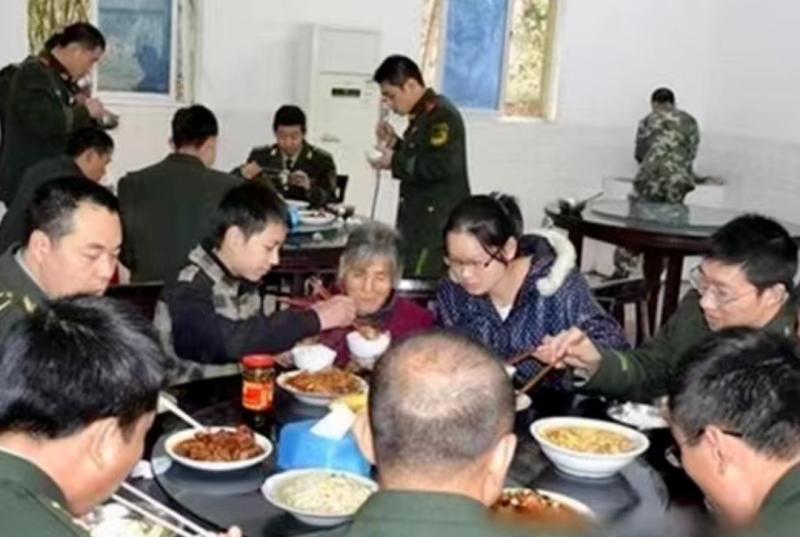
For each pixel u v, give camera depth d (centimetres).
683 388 132
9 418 110
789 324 219
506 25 710
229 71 604
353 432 171
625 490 190
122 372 114
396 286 280
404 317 270
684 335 245
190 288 244
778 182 711
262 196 246
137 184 353
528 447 209
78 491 115
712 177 754
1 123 482
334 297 269
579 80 734
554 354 233
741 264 216
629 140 758
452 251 250
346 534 106
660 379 243
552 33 725
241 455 189
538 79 732
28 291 203
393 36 654
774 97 714
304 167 501
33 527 105
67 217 200
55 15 548
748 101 736
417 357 111
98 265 204
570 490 189
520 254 259
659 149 586
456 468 106
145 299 266
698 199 732
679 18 754
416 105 435
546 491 184
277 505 169
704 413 128
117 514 163
